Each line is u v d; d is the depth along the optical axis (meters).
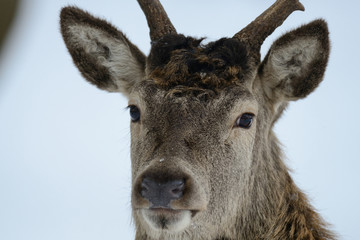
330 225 18.39
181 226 14.67
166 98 16.09
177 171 14.38
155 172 14.34
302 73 17.86
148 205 14.38
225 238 16.58
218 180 15.82
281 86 18.19
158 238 16.25
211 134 15.82
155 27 19.02
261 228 17.17
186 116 15.77
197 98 15.98
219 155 15.86
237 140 16.39
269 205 17.45
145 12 19.33
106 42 19.62
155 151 15.28
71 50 20.20
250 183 17.02
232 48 17.09
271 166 17.91
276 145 18.72
